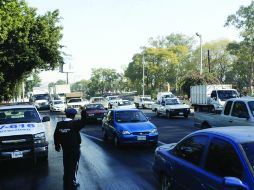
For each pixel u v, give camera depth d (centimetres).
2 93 3362
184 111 2972
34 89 6412
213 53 7750
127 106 3609
